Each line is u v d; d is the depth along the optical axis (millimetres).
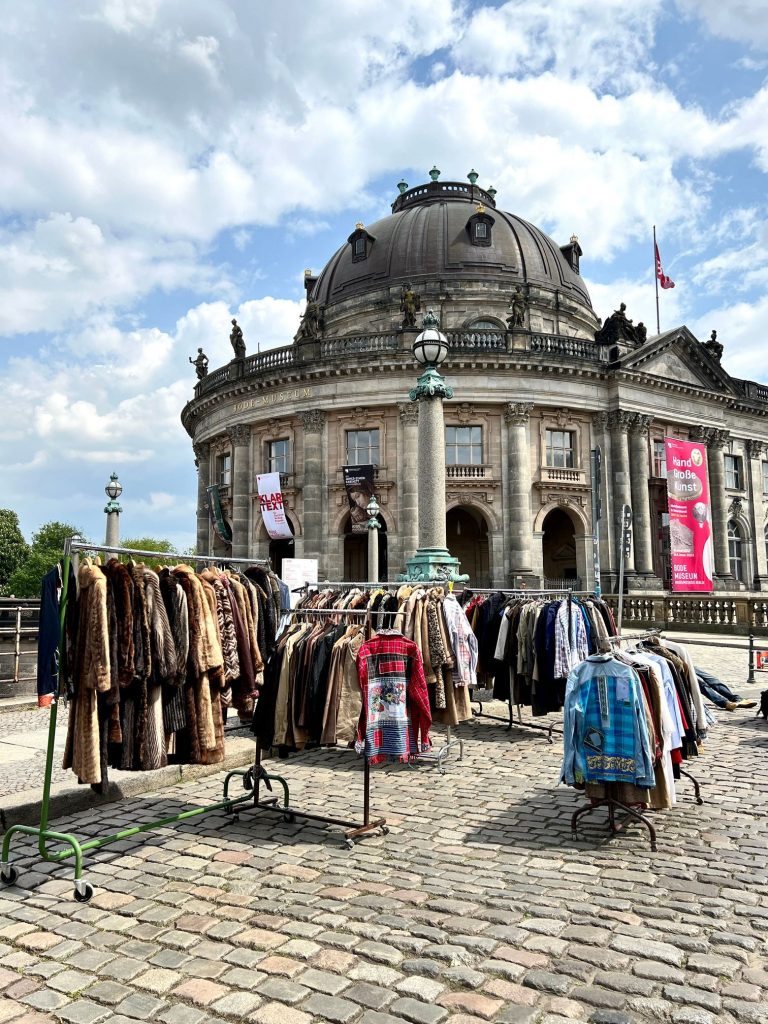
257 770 8445
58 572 6594
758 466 53656
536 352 41531
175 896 6180
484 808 8633
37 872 6793
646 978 4797
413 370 41344
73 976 4930
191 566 7914
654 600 35531
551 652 11430
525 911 5812
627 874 6590
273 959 5094
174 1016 4453
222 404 47312
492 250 50250
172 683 6949
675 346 46812
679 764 8484
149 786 9453
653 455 46125
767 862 6875
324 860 7004
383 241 51844
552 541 53219
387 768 10570
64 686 6777
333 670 8289
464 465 41250
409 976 4855
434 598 10859
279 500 41406
